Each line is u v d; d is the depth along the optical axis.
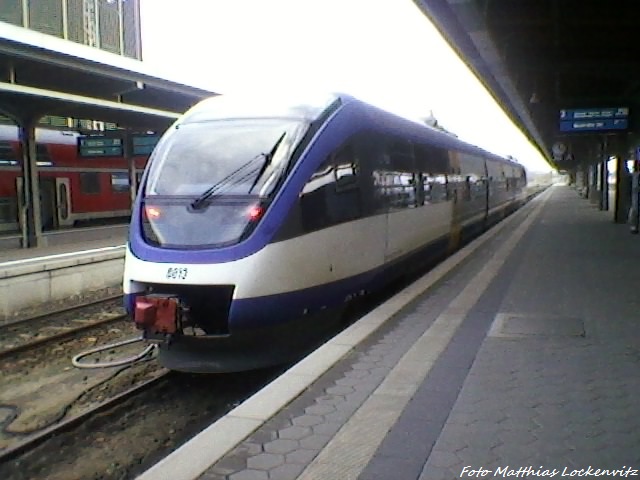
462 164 16.59
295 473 3.54
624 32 13.32
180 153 8.05
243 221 7.10
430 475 3.48
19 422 6.62
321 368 5.45
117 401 6.98
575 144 42.00
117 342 9.73
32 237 17.38
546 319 7.26
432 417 4.32
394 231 10.02
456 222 15.52
